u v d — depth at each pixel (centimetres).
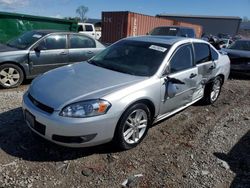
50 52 714
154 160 367
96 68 430
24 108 365
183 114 542
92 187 306
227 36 4028
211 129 480
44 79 395
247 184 330
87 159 355
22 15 1118
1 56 644
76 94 339
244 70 945
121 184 314
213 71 566
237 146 423
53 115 324
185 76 460
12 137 396
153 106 399
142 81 383
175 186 318
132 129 378
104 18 1705
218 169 355
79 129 321
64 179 315
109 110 335
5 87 662
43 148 372
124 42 496
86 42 791
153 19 1794
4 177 309
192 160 373
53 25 1195
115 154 371
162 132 452
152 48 452
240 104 648
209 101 600
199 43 526
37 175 317
